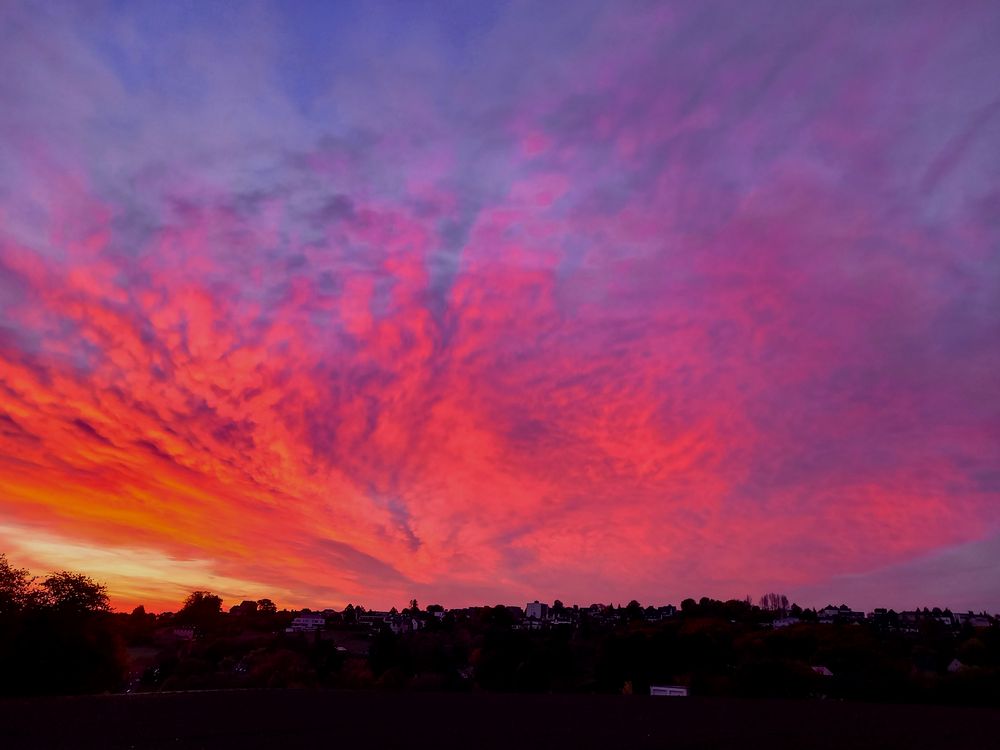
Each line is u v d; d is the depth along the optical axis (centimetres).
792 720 1507
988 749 1073
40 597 3186
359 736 1143
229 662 8581
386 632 9400
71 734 1102
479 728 1283
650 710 1720
